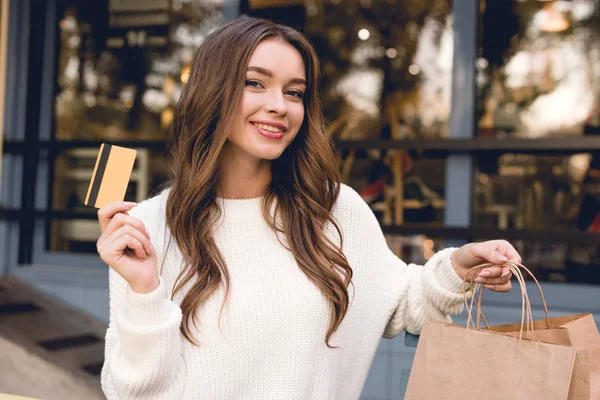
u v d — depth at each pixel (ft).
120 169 4.36
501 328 4.49
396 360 11.84
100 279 14.32
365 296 5.44
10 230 15.16
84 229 15.43
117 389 4.55
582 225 13.66
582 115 14.23
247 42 4.84
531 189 13.92
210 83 4.91
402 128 16.38
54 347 12.54
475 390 4.15
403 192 14.90
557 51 14.35
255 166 5.30
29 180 15.40
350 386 5.41
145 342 4.39
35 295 14.32
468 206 13.15
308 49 5.08
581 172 13.69
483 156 14.07
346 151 15.48
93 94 16.24
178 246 5.09
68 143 14.78
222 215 5.26
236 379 4.88
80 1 16.07
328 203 5.36
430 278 5.32
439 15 16.10
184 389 4.76
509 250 4.79
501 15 14.58
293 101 5.02
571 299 12.12
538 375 3.92
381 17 16.53
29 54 15.40
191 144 5.05
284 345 4.95
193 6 15.87
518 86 14.53
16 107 15.30
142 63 16.12
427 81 16.21
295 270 5.12
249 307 4.89
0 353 11.93
